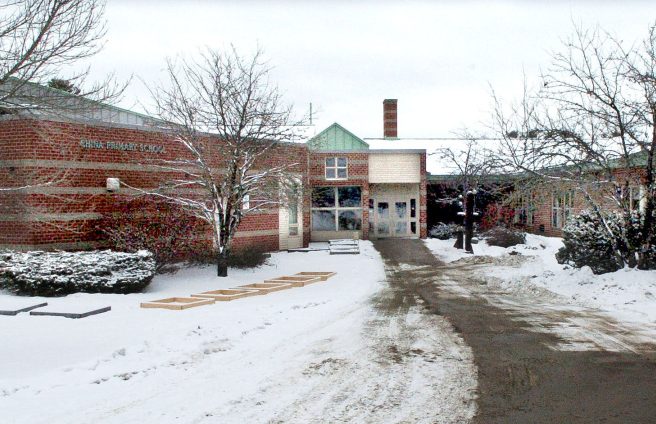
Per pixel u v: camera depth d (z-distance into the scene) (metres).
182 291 15.17
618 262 15.48
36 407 6.32
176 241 17.69
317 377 7.66
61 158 16.64
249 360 8.46
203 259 18.98
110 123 17.95
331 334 10.26
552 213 32.38
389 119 38.19
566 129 18.83
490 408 6.48
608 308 12.84
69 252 15.91
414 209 33.09
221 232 17.58
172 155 19.66
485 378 7.61
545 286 16.00
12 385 6.95
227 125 17.12
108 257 14.50
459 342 9.67
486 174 27.09
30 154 15.99
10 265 14.01
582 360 8.44
